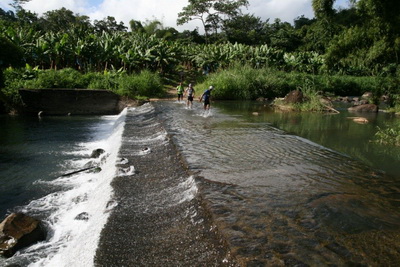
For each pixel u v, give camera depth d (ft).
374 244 13.50
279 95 96.43
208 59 113.91
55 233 18.99
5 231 16.98
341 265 11.89
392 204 17.93
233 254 12.41
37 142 43.32
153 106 65.26
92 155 35.50
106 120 64.90
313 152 29.71
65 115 71.10
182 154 27.48
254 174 22.53
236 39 184.96
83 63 101.09
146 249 13.92
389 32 67.87
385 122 51.44
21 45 89.61
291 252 12.66
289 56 127.75
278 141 34.17
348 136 39.32
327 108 66.74
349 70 136.98
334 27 129.90
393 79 75.00
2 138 45.47
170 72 123.65
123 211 17.70
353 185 20.97
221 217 15.55
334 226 15.05
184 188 20.57
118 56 98.89
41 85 73.05
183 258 13.00
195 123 44.73
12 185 27.25
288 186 20.29
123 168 24.56
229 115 55.06
